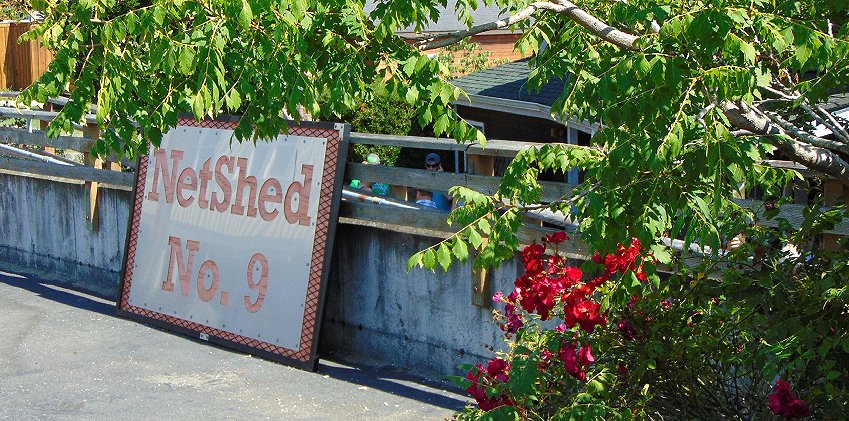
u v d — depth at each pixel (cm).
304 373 748
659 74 306
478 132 372
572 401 404
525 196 409
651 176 340
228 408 671
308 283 764
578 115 394
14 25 2008
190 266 848
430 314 737
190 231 852
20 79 2027
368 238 773
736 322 427
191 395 697
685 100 315
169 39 356
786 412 366
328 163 762
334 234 754
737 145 310
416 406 674
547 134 1391
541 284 425
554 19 484
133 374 742
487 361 703
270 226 793
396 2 357
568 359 411
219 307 820
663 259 401
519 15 379
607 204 346
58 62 388
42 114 1037
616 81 320
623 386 423
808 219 421
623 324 433
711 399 426
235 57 376
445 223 718
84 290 988
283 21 351
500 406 404
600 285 427
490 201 414
